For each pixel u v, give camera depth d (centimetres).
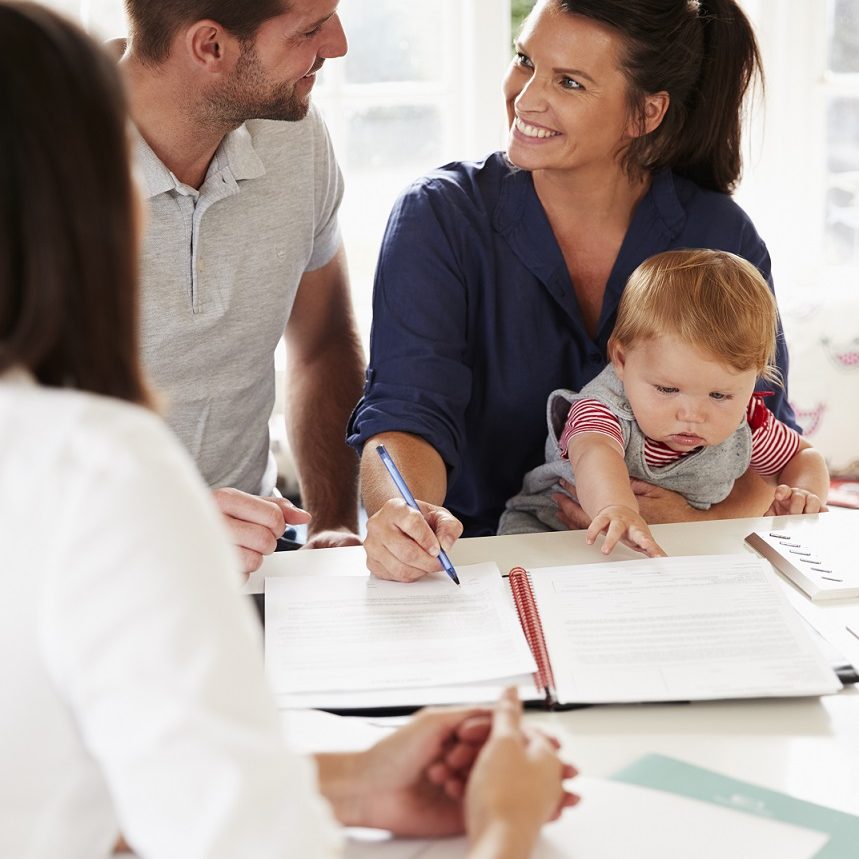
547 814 66
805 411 248
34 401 51
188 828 48
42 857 52
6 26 51
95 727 49
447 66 272
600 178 154
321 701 91
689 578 108
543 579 110
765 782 81
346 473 185
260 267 159
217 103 142
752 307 137
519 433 162
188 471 52
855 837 72
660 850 71
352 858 71
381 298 154
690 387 137
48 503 49
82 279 53
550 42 144
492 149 272
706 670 94
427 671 94
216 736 48
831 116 277
